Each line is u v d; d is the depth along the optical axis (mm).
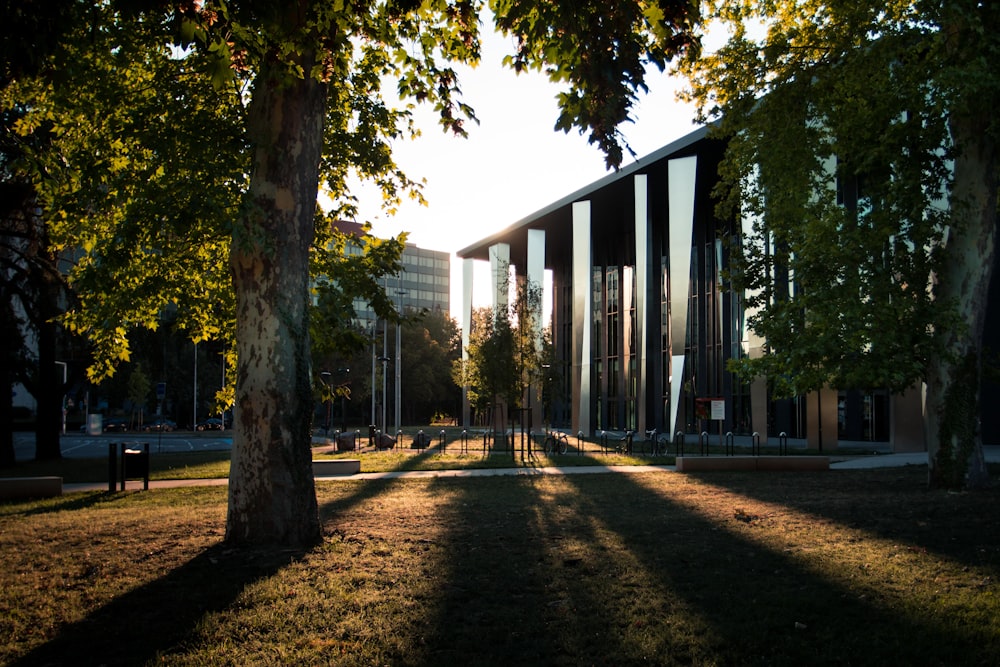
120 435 65500
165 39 10719
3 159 13094
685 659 5250
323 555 8430
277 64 7609
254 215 8500
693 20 6906
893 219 14555
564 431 57719
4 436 26500
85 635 5773
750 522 10984
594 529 10383
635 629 5840
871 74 15555
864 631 5773
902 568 7762
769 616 6148
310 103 9211
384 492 15805
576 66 7129
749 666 5078
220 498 14953
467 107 10086
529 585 7211
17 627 5988
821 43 16250
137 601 6656
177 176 10430
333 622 6039
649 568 7832
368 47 12922
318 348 13375
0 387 26531
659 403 53188
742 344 42469
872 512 11727
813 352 14641
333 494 15586
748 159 16953
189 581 7312
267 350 8891
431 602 6586
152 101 11039
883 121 15125
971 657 5184
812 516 11477
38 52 6156
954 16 12578
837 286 14484
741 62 16719
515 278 44500
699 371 49281
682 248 39969
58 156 11648
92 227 12680
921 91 13992
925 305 14508
